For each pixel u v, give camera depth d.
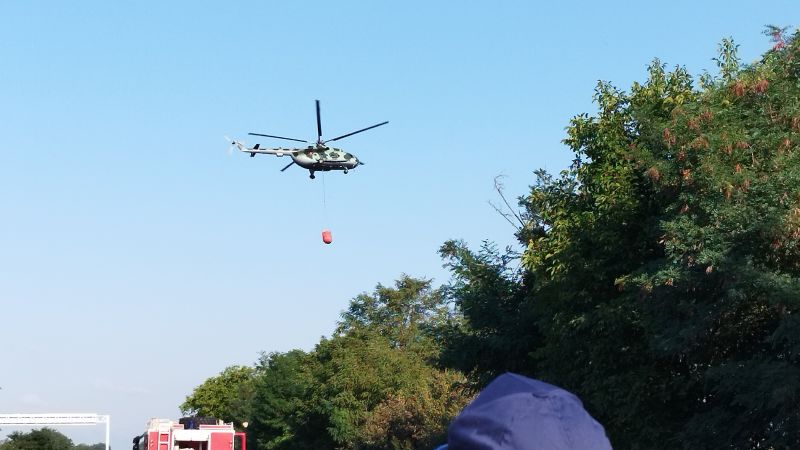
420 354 70.38
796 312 16.81
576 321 22.44
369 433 47.56
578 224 23.17
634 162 20.92
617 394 21.88
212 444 34.66
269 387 70.19
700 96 20.86
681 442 20.39
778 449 17.48
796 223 16.89
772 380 16.00
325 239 30.45
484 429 1.89
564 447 1.85
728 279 17.52
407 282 93.06
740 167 18.23
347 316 93.25
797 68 19.97
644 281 19.23
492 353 28.77
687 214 19.11
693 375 21.45
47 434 82.31
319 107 30.67
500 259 29.53
